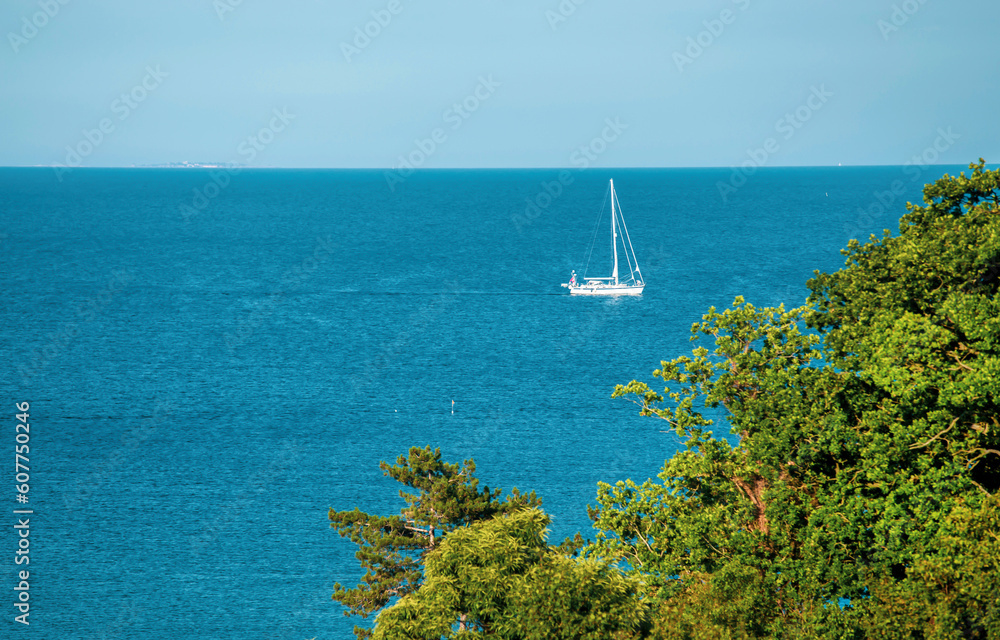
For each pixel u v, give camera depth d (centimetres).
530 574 3008
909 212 5538
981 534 3319
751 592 3669
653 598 3722
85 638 7706
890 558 3938
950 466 3953
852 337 4672
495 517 3303
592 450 12675
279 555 9431
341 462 12438
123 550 9506
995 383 3741
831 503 4153
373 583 5684
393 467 5875
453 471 5872
